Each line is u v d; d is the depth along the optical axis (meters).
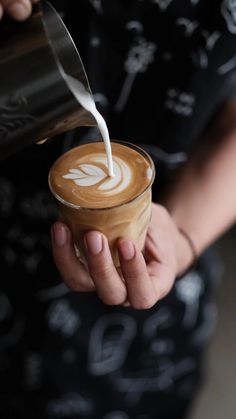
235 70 0.72
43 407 0.86
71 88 0.49
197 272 0.83
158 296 0.60
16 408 0.87
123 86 0.71
